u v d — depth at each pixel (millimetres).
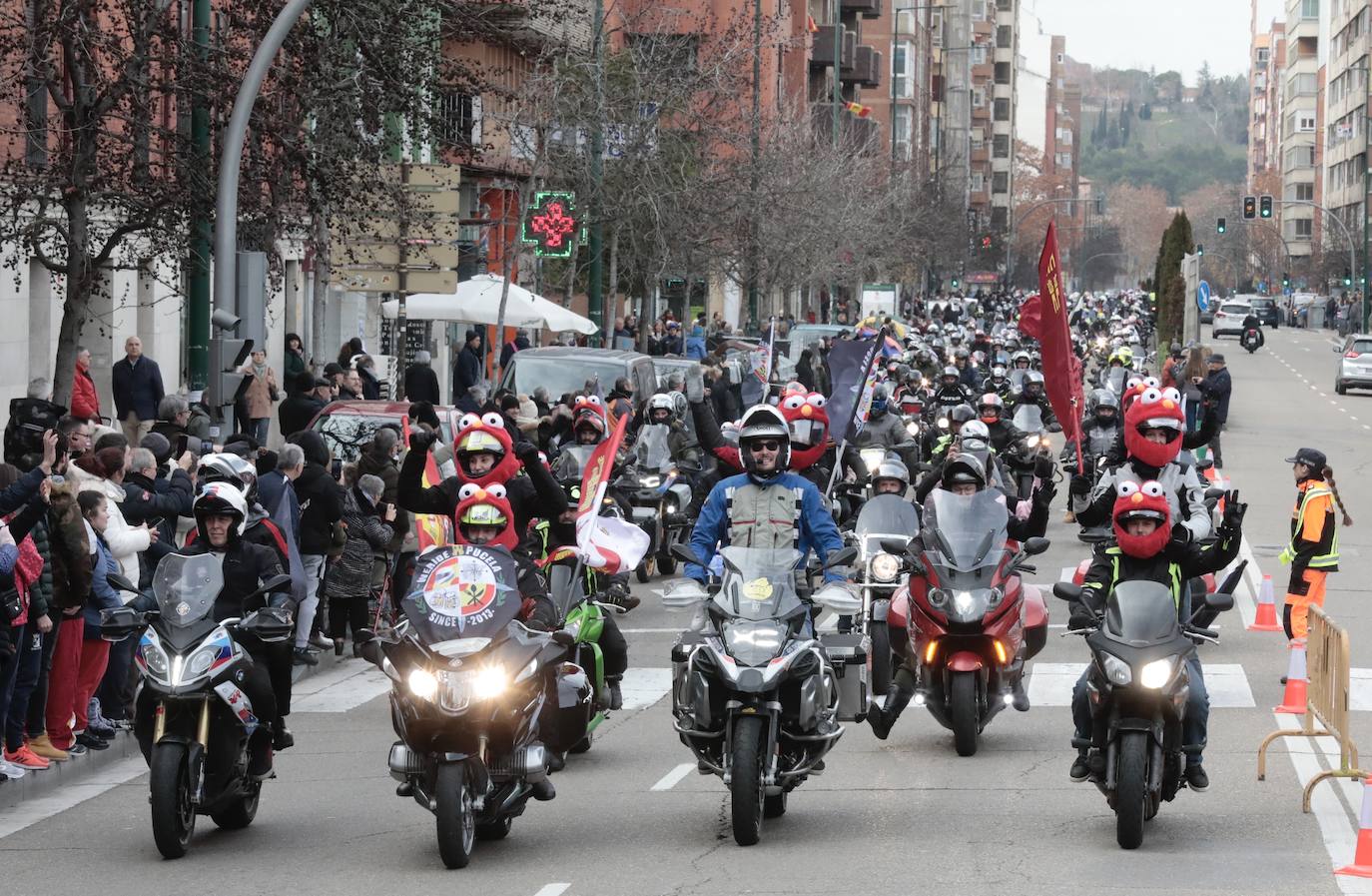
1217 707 24562
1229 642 30234
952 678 21266
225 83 35281
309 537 27516
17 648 20078
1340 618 32438
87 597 21500
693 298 112000
